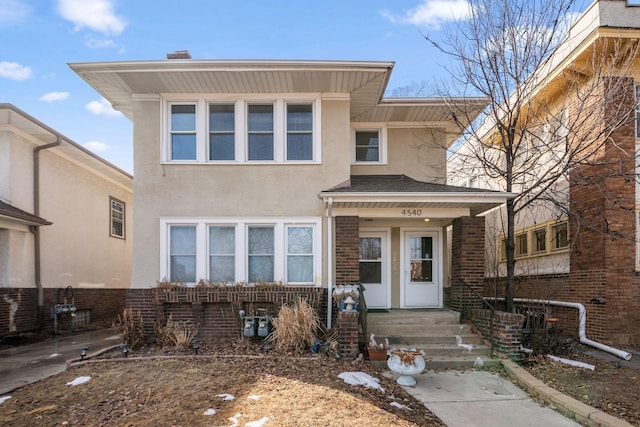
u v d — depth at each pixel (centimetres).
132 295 917
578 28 969
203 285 898
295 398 525
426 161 1162
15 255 1101
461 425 495
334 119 966
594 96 877
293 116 977
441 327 886
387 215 955
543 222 1176
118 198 1695
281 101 964
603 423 476
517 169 1041
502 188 1247
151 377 606
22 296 1111
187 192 945
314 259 938
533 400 591
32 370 719
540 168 1085
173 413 471
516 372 688
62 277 1295
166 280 916
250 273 942
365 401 538
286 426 441
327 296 918
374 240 1104
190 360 714
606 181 924
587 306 963
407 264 1097
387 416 491
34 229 1163
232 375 617
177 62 837
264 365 684
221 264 944
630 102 903
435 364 757
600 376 678
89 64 840
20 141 1123
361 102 1029
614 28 887
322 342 810
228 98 963
